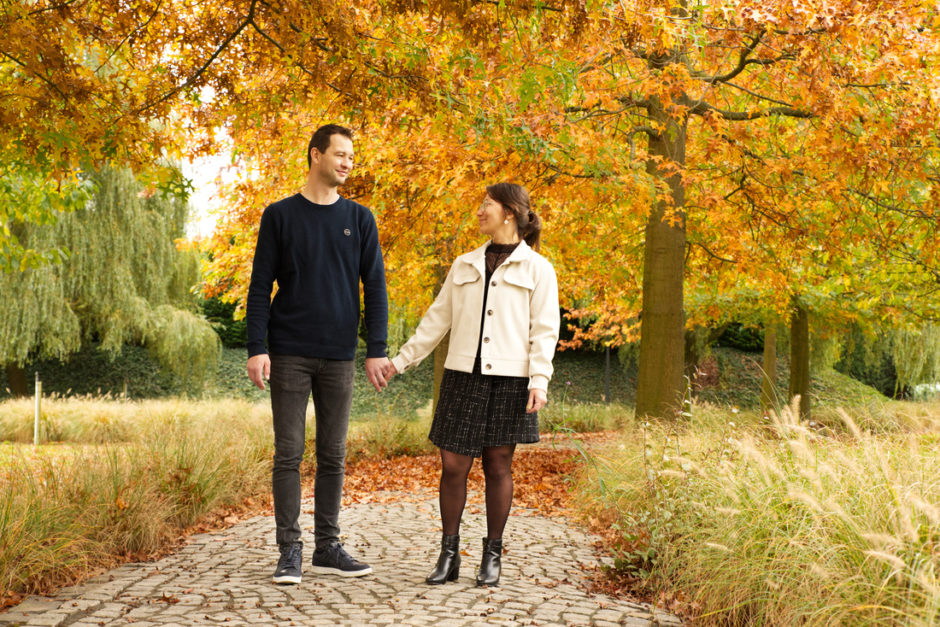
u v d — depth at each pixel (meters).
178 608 2.76
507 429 3.14
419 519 4.96
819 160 7.70
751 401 24.62
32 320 17.42
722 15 6.60
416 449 10.15
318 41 4.55
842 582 2.34
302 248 3.24
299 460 3.23
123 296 18.66
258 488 5.93
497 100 5.18
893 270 10.05
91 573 3.33
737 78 8.14
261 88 5.17
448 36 4.64
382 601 2.85
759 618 2.61
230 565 3.49
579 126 6.62
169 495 4.54
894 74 6.47
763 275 9.34
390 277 9.91
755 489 3.14
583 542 4.27
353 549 3.93
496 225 3.32
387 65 4.70
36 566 3.07
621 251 10.27
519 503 5.81
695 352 18.36
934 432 3.57
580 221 8.62
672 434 4.58
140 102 4.76
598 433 14.06
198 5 4.88
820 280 11.31
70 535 3.36
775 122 8.48
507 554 3.86
